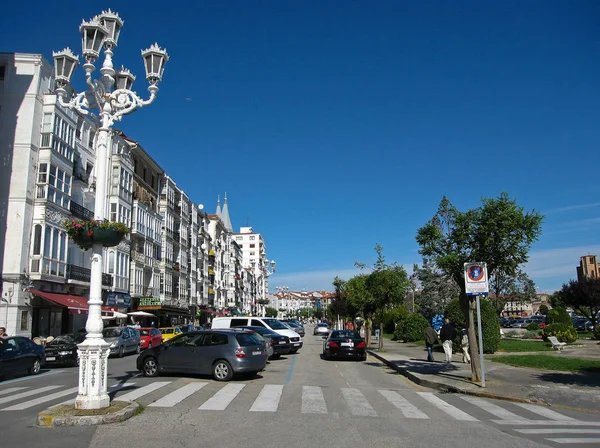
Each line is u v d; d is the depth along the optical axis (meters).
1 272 26.66
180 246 57.81
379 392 12.79
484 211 13.69
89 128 35.34
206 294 74.12
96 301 9.05
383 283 28.53
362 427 8.38
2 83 28.52
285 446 6.99
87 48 9.75
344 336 23.98
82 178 34.28
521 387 12.98
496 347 22.80
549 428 8.57
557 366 16.98
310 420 8.83
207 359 14.31
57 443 7.02
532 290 44.78
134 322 41.31
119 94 10.26
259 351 14.91
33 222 28.09
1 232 27.05
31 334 27.64
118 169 38.75
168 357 14.78
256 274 149.50
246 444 7.07
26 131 28.14
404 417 9.41
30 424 8.28
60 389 12.84
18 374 17.08
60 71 10.27
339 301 53.25
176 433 7.65
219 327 26.67
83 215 33.41
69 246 32.28
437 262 14.27
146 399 10.73
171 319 54.84
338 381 14.95
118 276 38.44
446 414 9.83
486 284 13.05
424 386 14.27
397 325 41.12
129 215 40.88
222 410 9.60
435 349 28.14
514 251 13.43
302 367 19.19
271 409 9.82
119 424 8.21
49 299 27.41
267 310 153.88
